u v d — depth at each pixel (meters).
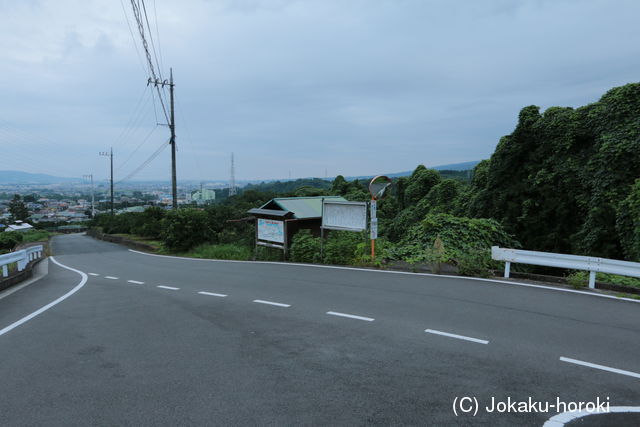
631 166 12.95
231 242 25.53
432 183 29.27
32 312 7.47
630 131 13.02
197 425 3.31
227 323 6.24
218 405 3.63
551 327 5.63
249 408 3.56
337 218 12.86
